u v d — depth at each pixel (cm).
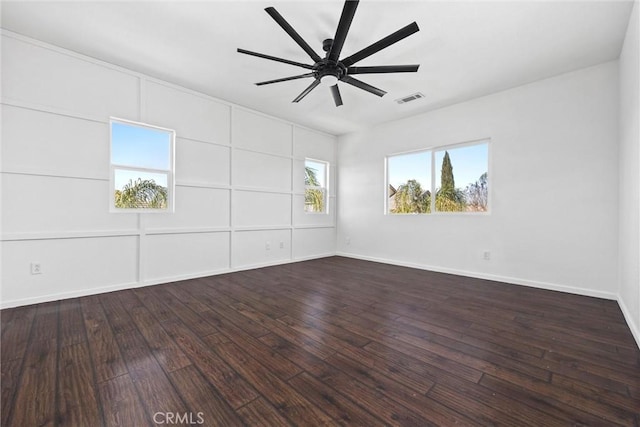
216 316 247
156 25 248
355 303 285
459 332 217
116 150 326
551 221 334
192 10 228
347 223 579
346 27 195
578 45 269
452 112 421
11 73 259
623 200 263
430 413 130
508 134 366
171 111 361
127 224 329
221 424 123
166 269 361
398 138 492
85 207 300
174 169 364
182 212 374
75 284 296
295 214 520
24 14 234
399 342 200
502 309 268
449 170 435
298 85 364
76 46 282
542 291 328
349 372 163
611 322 237
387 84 353
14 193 262
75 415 127
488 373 162
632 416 128
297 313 256
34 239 272
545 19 232
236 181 431
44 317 240
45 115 276
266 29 252
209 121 398
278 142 489
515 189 360
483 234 390
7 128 258
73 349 186
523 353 185
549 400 139
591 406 134
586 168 311
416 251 466
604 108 300
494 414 129
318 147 561
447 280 380
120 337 204
